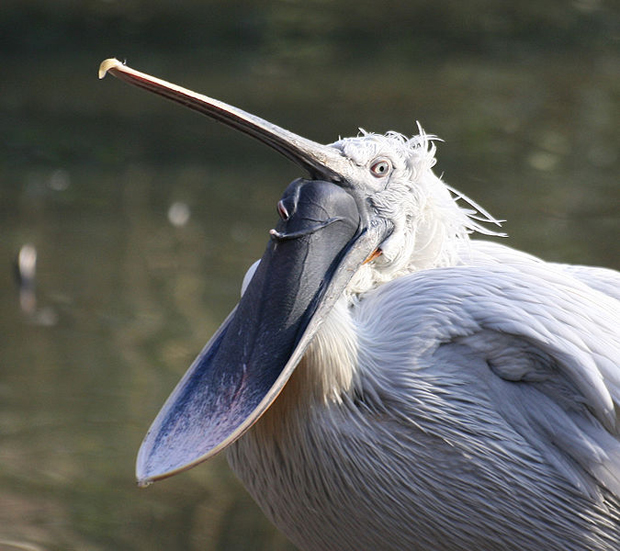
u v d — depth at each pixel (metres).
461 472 6.30
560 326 6.27
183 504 9.41
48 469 9.62
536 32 24.73
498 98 20.11
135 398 10.72
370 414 6.30
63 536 8.73
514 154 17.31
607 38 24.39
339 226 6.22
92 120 18.80
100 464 9.76
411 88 20.56
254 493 6.88
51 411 10.49
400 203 6.71
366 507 6.36
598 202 15.44
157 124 18.78
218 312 12.46
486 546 6.41
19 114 18.86
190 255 13.91
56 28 23.88
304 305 5.98
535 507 6.34
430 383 6.34
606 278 7.37
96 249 14.02
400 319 6.49
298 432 6.27
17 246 14.01
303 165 6.33
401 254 6.80
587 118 19.14
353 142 6.62
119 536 8.75
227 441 5.47
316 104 19.45
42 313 12.39
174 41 23.31
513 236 14.24
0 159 16.91
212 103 5.80
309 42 23.58
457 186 15.93
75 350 11.59
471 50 23.31
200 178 16.50
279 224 6.15
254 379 5.83
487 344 6.36
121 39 23.38
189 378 6.06
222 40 23.53
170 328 12.10
